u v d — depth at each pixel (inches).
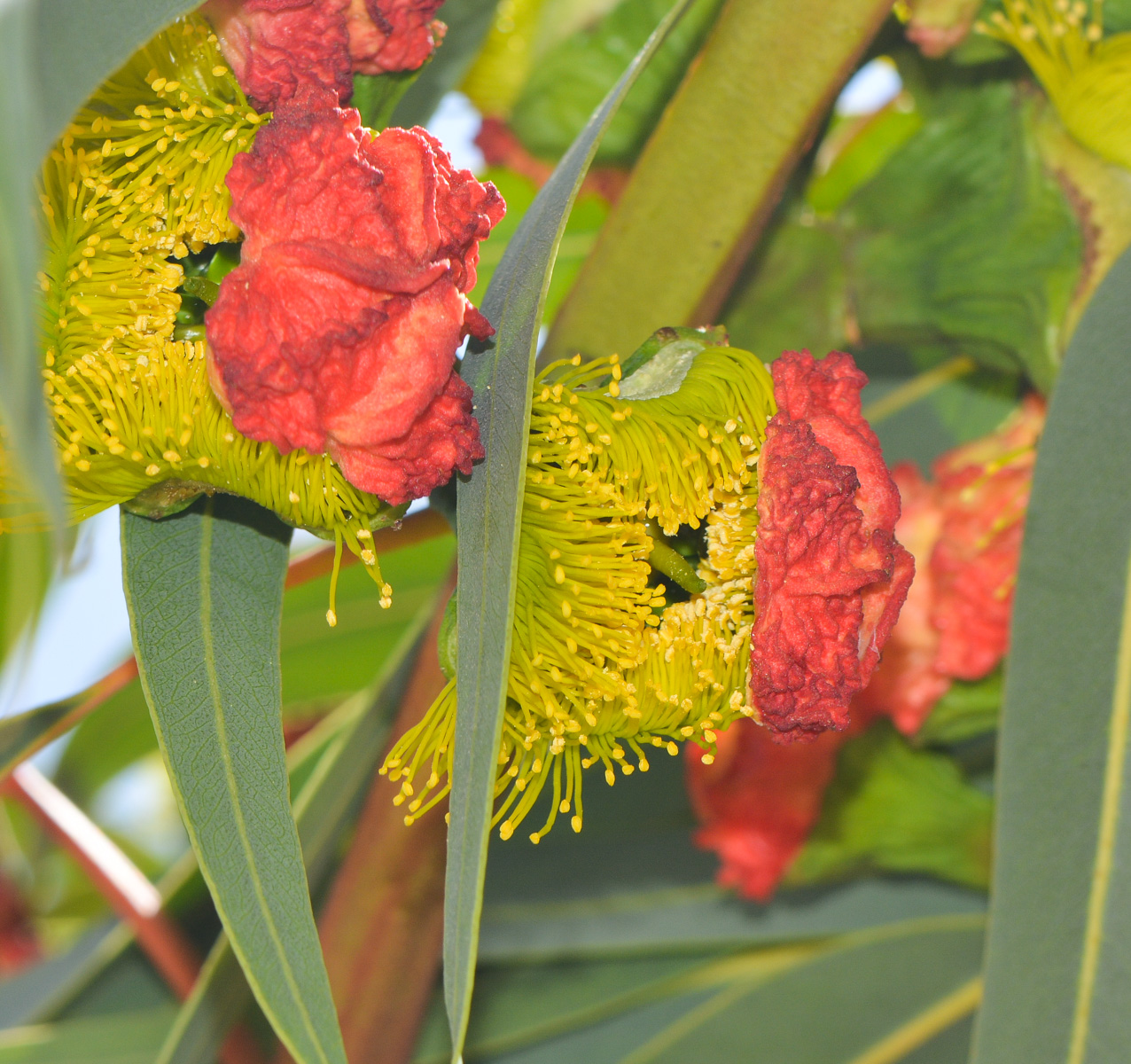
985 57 22.4
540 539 19.8
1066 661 20.7
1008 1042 20.4
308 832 22.7
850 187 24.5
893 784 23.8
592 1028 24.6
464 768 18.9
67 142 19.6
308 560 22.1
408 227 19.1
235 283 19.2
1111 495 20.8
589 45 23.6
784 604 19.7
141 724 29.2
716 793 24.1
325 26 19.7
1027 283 22.6
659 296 21.9
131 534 20.1
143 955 25.7
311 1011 19.6
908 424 24.3
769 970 24.5
